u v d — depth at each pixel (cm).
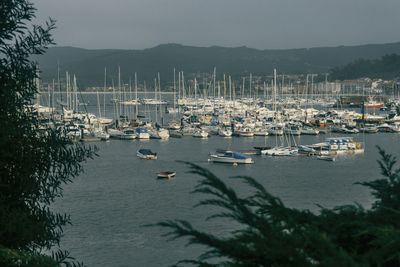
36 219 1420
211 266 588
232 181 7231
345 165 8881
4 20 1393
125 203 5781
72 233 4575
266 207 624
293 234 560
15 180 1368
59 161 1509
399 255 512
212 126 15400
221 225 4747
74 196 6153
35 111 1530
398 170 859
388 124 16762
